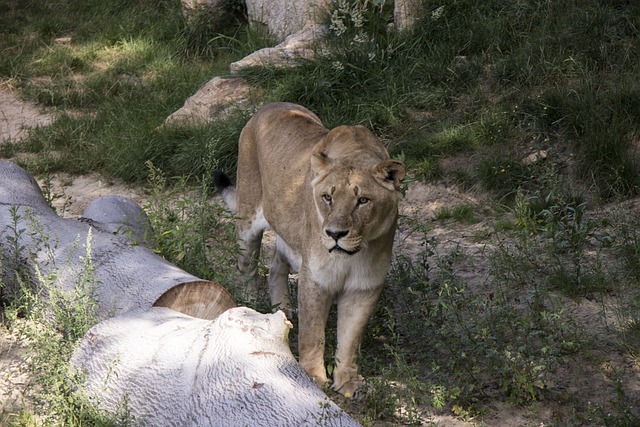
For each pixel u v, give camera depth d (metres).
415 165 10.69
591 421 5.70
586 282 7.59
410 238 9.36
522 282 7.81
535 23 12.50
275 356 5.18
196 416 4.93
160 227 8.17
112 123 13.41
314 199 6.18
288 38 13.86
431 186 10.45
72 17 18.33
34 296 6.89
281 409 4.72
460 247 8.95
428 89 11.96
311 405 4.77
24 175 8.84
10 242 7.46
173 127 12.45
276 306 7.05
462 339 6.46
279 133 7.38
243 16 16.64
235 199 8.48
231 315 5.38
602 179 9.68
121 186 11.83
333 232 5.86
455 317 6.83
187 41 16.22
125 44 16.48
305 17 14.54
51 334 6.26
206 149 11.53
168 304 6.37
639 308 7.09
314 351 6.46
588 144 10.00
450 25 12.80
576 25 11.95
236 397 4.88
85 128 13.44
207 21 16.31
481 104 11.47
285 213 7.02
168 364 5.34
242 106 12.75
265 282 8.20
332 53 12.76
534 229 8.59
